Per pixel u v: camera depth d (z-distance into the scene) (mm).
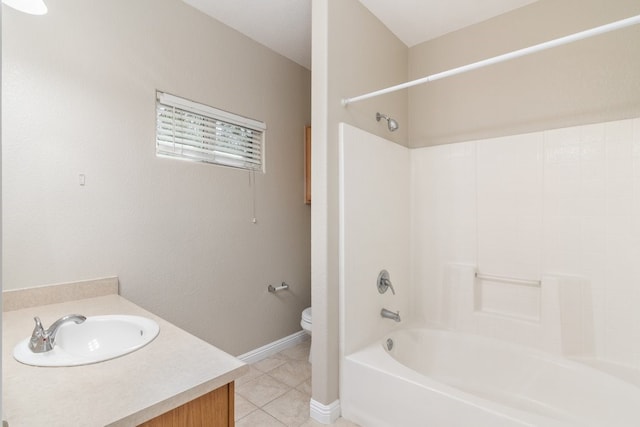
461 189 2422
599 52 1977
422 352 2342
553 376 1897
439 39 2592
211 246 2340
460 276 2371
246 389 2201
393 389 1691
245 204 2566
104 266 1827
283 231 2873
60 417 787
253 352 2611
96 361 1030
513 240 2199
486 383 2117
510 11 2279
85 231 1759
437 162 2539
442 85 2568
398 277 2463
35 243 1607
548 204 2078
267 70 2734
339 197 1955
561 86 2088
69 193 1706
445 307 2443
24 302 1560
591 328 1918
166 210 2092
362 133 2105
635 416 1578
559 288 1988
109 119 1842
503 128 2287
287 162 2914
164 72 2074
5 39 1520
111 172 1852
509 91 2270
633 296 1817
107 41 1833
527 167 2154
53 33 1651
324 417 1851
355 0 2135
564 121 2074
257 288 2654
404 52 2691
